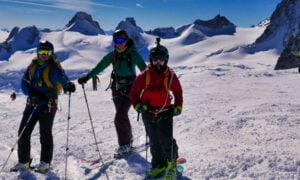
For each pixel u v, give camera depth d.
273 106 7.06
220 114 6.75
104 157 4.39
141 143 4.67
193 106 8.05
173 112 3.31
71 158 4.41
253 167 3.54
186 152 4.16
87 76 4.20
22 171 3.75
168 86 3.26
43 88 3.68
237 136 4.85
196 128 5.50
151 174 3.44
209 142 4.56
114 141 5.29
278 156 3.71
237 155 3.82
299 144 4.24
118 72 4.23
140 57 4.18
